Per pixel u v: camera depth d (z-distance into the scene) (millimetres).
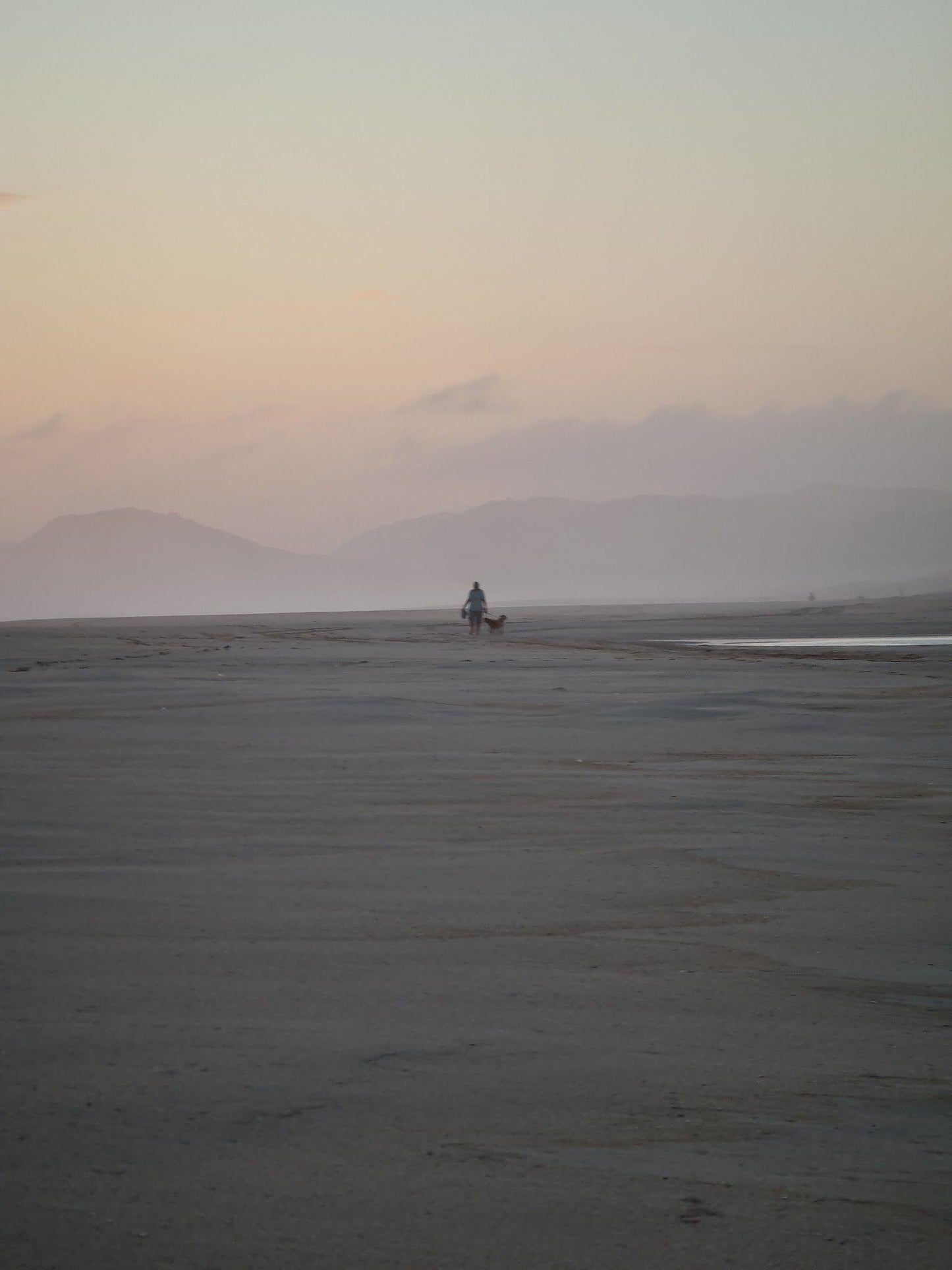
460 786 24344
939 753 29781
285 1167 7590
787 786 24656
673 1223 6957
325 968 12141
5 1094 8750
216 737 32188
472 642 93625
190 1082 9016
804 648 81312
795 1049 9977
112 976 11820
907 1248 6715
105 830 19672
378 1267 6445
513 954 12734
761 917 14469
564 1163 7707
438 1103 8656
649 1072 9375
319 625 146625
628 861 17578
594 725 35188
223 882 16094
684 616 177250
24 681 51219
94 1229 6816
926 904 15125
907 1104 8820
